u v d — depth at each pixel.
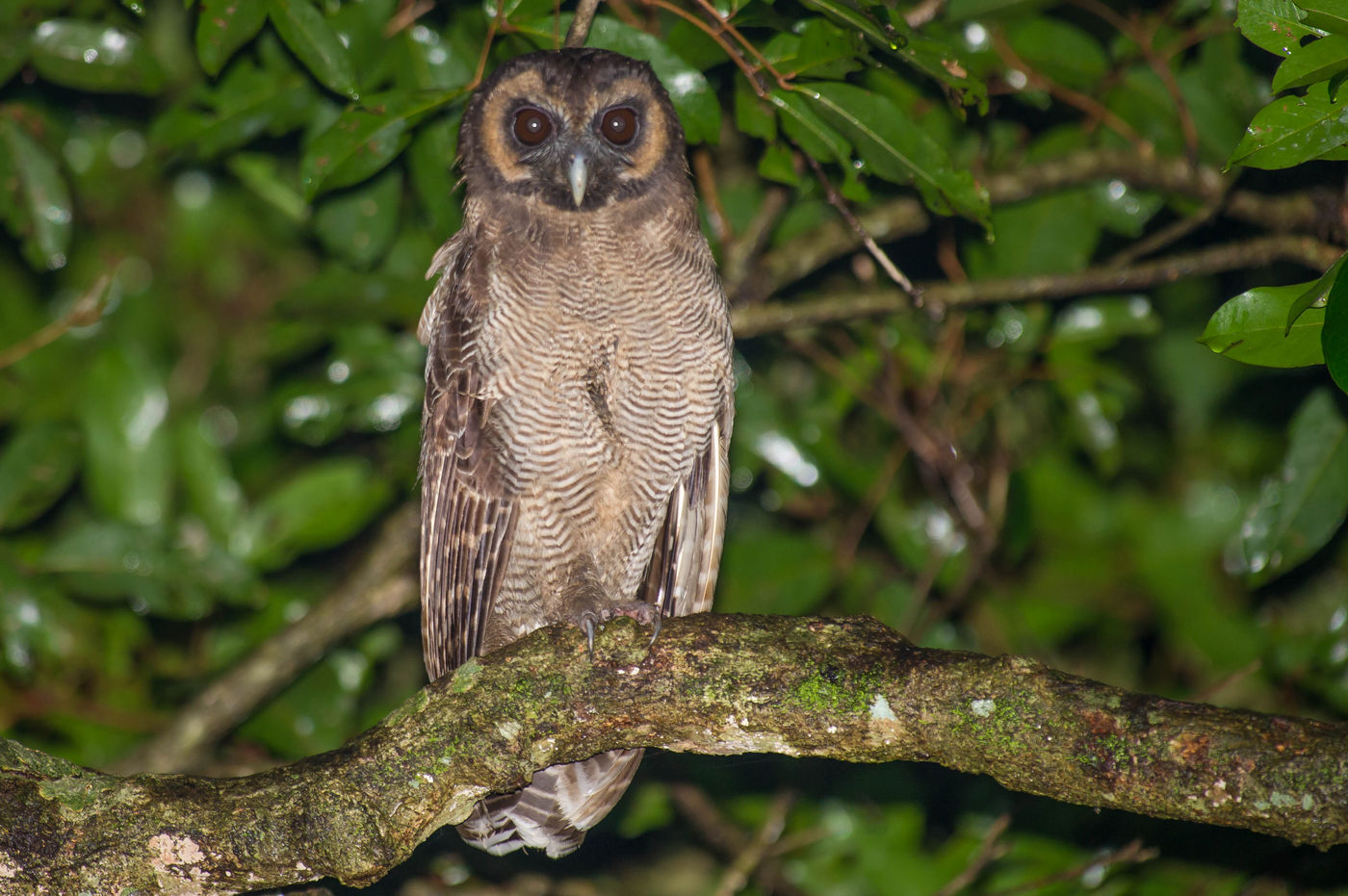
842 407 11.88
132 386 11.09
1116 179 11.01
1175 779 5.48
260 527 11.26
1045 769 5.78
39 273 13.21
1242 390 12.73
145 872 6.53
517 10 8.58
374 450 12.38
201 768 11.22
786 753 6.50
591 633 6.86
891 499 11.66
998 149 11.63
